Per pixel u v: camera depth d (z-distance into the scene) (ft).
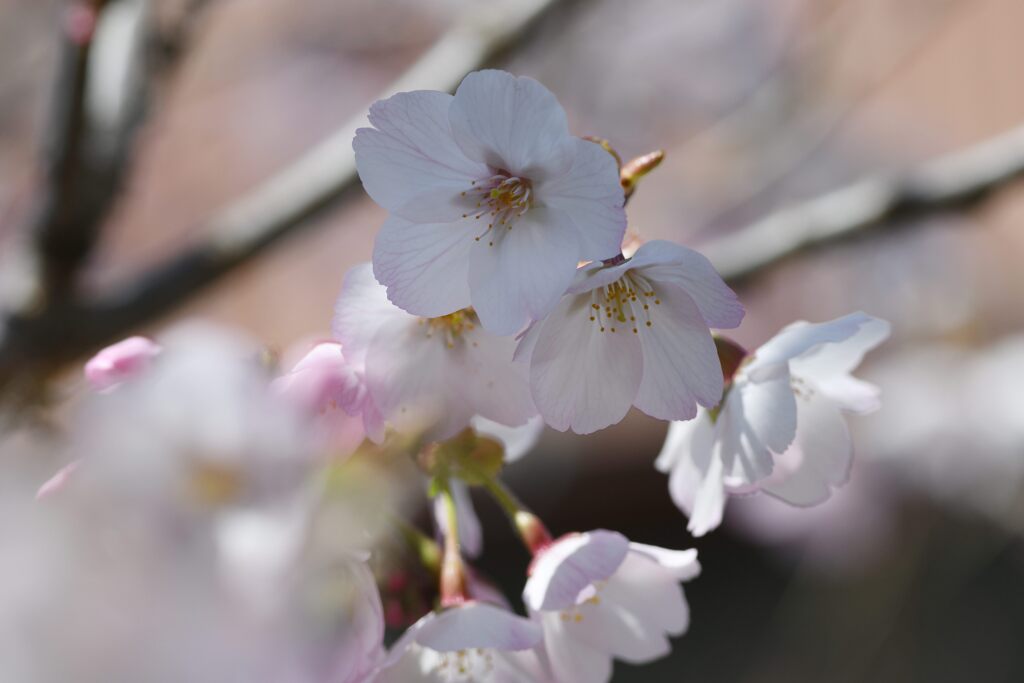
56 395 1.26
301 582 0.98
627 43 2.46
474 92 1.12
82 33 1.45
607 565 1.15
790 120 2.10
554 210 1.14
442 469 1.15
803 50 2.08
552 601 1.14
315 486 0.99
